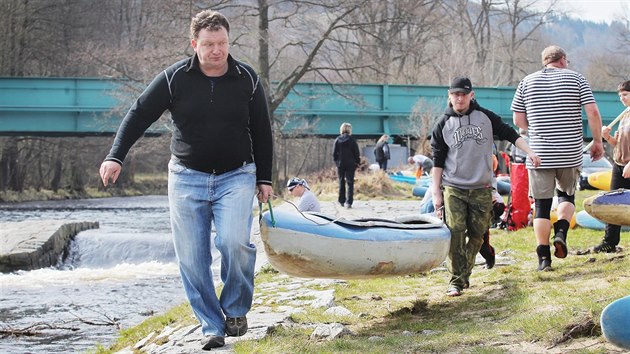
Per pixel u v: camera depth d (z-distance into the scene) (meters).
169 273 18.17
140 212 44.09
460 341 6.62
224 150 6.79
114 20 71.81
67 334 10.91
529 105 9.58
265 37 38.91
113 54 46.69
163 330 8.73
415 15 45.56
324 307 8.75
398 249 7.82
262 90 6.95
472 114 8.87
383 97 47.03
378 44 43.75
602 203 9.29
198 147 6.79
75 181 69.50
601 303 7.22
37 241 19.86
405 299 9.01
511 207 15.23
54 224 22.50
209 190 6.86
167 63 38.62
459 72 60.12
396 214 21.97
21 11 62.78
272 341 7.01
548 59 9.64
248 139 6.92
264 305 9.19
